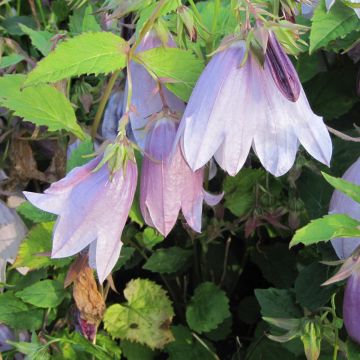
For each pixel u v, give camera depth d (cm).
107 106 34
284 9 27
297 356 35
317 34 30
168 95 27
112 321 38
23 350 33
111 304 40
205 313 40
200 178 25
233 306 44
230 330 41
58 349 35
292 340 35
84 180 24
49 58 25
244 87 22
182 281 44
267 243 43
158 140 25
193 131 22
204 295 41
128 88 25
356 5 28
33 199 24
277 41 22
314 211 34
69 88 37
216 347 43
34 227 33
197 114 22
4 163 40
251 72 22
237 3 23
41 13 44
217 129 22
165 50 25
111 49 25
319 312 31
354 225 25
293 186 35
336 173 35
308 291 31
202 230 39
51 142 40
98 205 24
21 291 35
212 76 23
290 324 29
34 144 40
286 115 22
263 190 37
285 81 22
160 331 38
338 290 31
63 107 30
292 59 38
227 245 41
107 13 32
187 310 41
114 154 24
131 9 25
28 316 36
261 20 22
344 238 27
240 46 23
